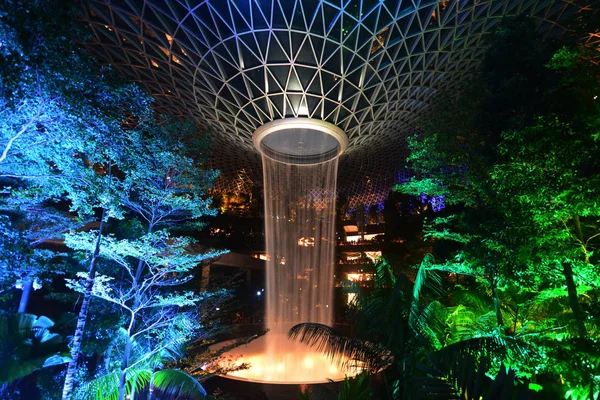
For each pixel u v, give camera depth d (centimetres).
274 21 2275
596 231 889
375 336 799
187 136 1130
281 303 4303
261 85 2652
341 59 2456
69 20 579
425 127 1145
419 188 1143
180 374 998
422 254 2275
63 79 577
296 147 3294
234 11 2214
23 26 498
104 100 676
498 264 774
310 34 2322
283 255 4753
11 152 702
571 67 698
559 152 627
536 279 746
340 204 5109
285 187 5041
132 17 2231
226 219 3997
